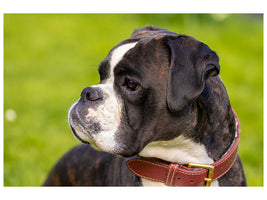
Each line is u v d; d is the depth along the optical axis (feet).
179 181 10.44
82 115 9.91
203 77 9.46
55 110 25.73
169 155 10.52
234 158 10.66
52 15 51.31
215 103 10.33
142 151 10.54
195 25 42.98
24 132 22.07
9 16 50.11
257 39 42.14
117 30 45.01
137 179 10.98
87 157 13.42
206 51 9.67
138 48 9.80
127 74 9.76
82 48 40.01
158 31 11.11
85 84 31.35
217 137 10.41
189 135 10.12
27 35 44.45
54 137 21.65
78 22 48.29
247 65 35.17
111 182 12.06
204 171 10.32
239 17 47.52
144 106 9.78
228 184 10.72
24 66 35.68
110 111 9.86
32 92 29.17
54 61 36.83
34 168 18.20
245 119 24.91
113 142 9.83
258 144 21.24
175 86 9.50
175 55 9.62
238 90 29.78
